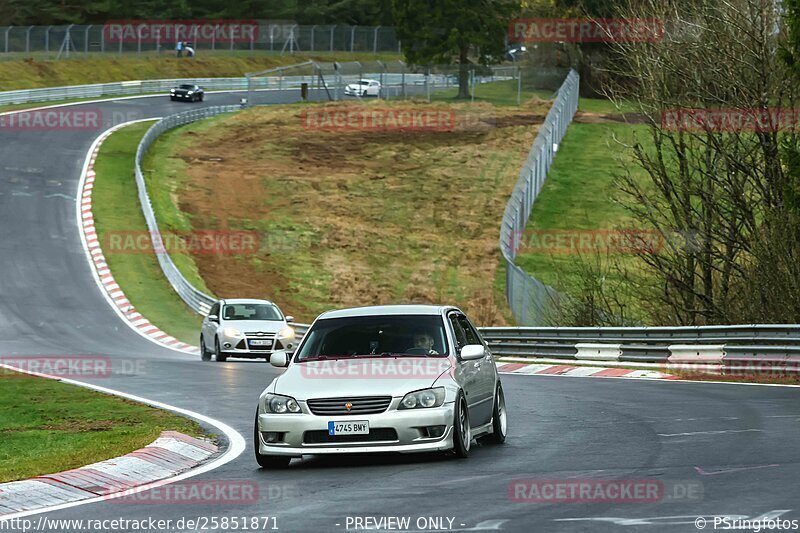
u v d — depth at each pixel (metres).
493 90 149.75
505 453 19.41
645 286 49.03
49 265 78.62
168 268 77.00
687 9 48.75
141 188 94.56
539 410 27.02
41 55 162.75
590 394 31.02
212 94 168.12
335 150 121.19
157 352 55.56
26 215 90.06
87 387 34.88
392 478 16.86
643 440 20.48
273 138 127.31
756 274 41.00
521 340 46.31
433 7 171.62
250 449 21.17
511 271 63.94
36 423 25.30
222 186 104.88
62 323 65.31
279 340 47.47
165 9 191.88
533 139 124.25
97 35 172.62
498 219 98.06
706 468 16.50
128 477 17.80
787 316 39.38
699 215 46.00
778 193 44.06
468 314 73.62
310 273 83.31
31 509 15.35
